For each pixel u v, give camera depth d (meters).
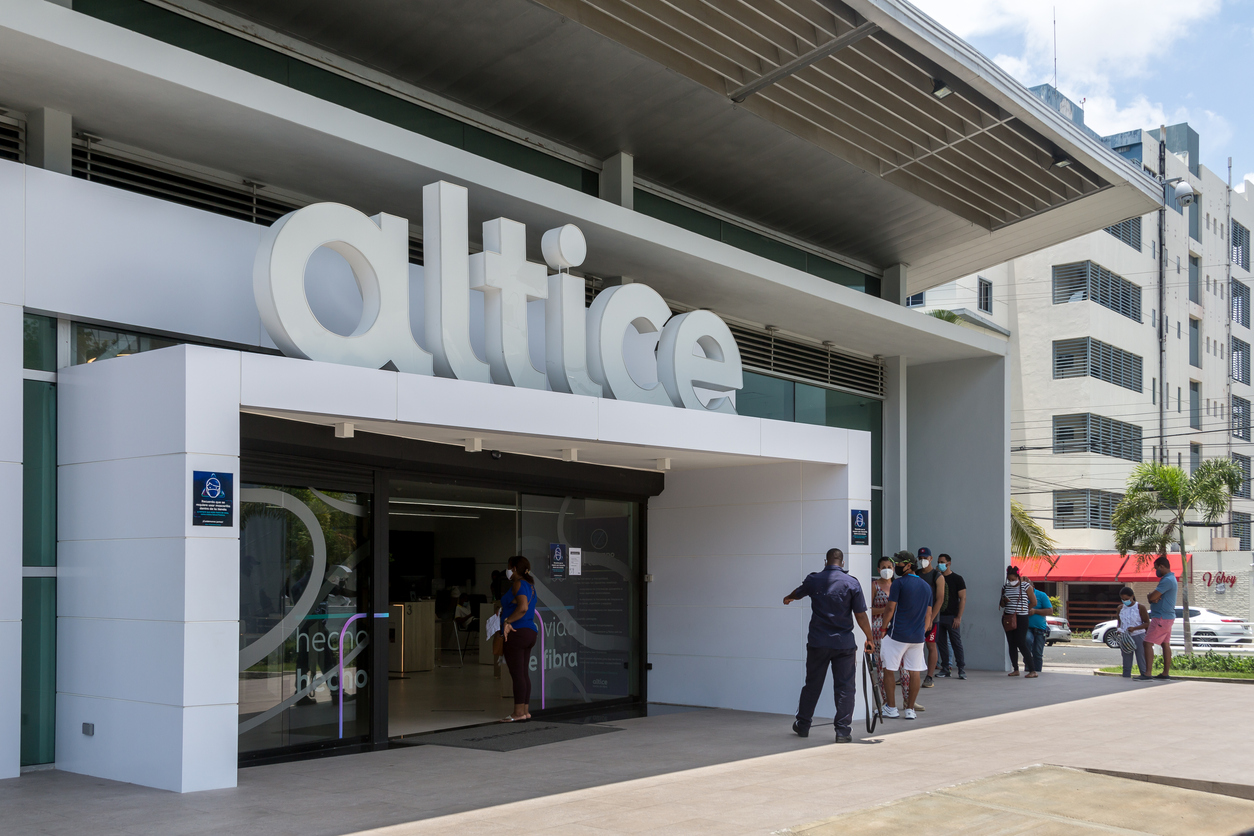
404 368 9.41
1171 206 44.47
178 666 7.47
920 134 14.74
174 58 8.45
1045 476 39.69
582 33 11.70
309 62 11.36
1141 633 16.14
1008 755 9.01
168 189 10.05
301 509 9.23
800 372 17.84
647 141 14.24
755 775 8.17
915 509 20.22
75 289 8.59
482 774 8.23
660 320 11.68
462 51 11.79
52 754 8.47
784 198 16.44
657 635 13.30
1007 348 19.58
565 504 12.38
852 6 11.34
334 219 8.98
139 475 7.90
